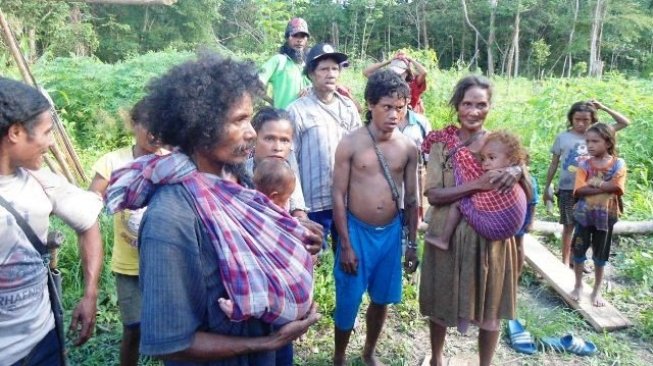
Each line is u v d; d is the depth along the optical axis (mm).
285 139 2957
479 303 2926
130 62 9750
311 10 41719
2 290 1926
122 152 2809
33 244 1992
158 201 1501
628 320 4004
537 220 5957
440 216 2971
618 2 39906
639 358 3645
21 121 1880
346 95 4176
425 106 9492
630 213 6117
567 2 40312
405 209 3273
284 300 1556
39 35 18641
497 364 3582
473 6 41469
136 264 2764
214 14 32500
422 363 3543
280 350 2115
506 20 41125
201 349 1521
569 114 5105
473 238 2850
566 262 5051
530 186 2836
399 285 3305
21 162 1946
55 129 5141
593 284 4617
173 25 31656
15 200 1938
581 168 4105
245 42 30750
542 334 3818
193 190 1510
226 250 1491
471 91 2828
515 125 8758
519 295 4531
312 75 3783
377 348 3732
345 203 3158
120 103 8523
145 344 1445
